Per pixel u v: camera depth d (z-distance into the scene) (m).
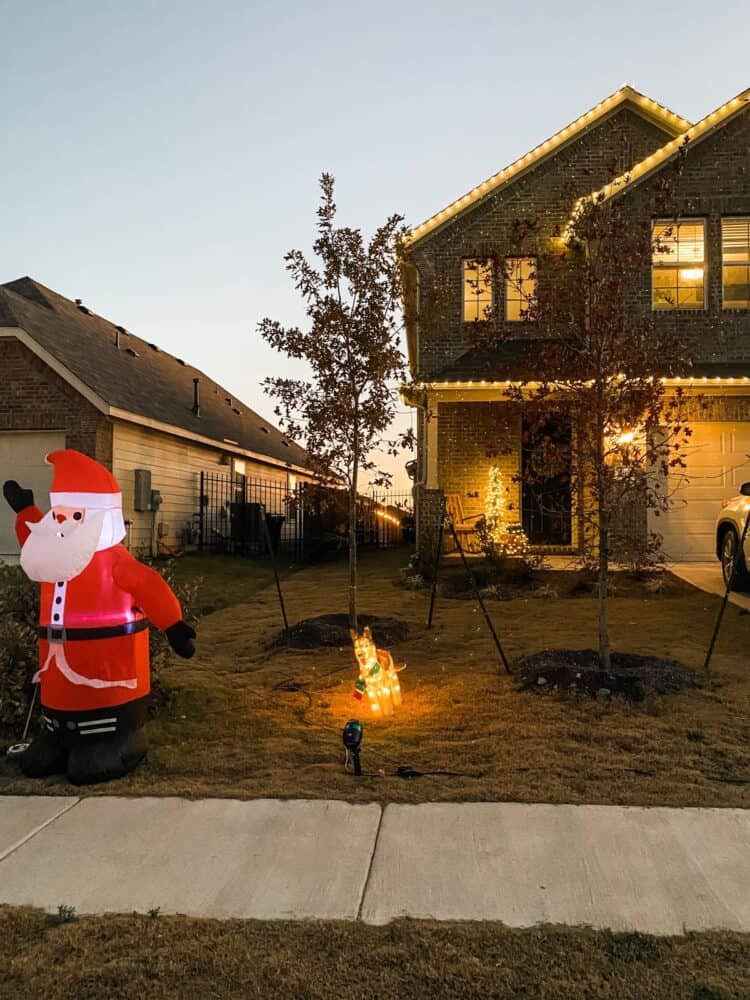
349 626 8.99
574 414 6.85
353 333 8.49
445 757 5.17
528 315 7.07
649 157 14.86
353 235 8.55
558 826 4.10
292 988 2.76
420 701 6.46
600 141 15.94
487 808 4.36
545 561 12.42
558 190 15.78
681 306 14.62
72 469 4.89
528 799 4.46
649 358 6.89
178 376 24.77
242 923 3.18
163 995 2.74
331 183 8.88
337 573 15.77
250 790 4.68
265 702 6.49
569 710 5.98
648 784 4.66
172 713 6.20
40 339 14.83
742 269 14.66
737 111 14.57
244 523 19.12
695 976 2.79
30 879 3.60
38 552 4.81
